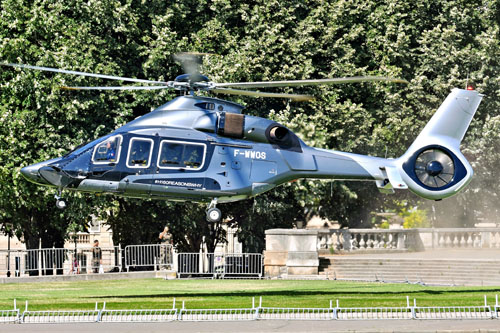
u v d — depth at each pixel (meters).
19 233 145.62
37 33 135.00
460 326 64.94
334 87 149.25
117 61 143.00
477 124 154.88
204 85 87.12
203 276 130.00
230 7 146.38
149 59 138.38
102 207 136.50
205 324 67.50
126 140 84.56
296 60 145.88
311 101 146.50
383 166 94.50
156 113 86.56
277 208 143.50
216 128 86.88
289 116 145.00
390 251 142.25
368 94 154.12
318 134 141.62
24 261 125.44
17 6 133.38
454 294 88.69
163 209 145.50
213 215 86.19
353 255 135.25
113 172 84.12
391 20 155.50
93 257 130.75
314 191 142.38
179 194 85.56
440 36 156.88
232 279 121.62
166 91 139.38
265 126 88.88
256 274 127.06
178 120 86.12
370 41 154.62
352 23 155.25
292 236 123.62
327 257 126.25
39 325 67.81
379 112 152.25
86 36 136.62
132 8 145.38
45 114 132.00
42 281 117.94
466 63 156.12
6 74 132.12
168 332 63.34
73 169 84.19
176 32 143.12
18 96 132.62
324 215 158.62
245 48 144.00
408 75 158.75
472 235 156.88
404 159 95.75
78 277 120.06
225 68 139.88
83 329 65.50
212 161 86.38
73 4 139.38
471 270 112.38
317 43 149.88
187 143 85.56
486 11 161.00
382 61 153.38
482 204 158.12
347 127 147.50
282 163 89.56
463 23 158.62
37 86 130.12
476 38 155.75
